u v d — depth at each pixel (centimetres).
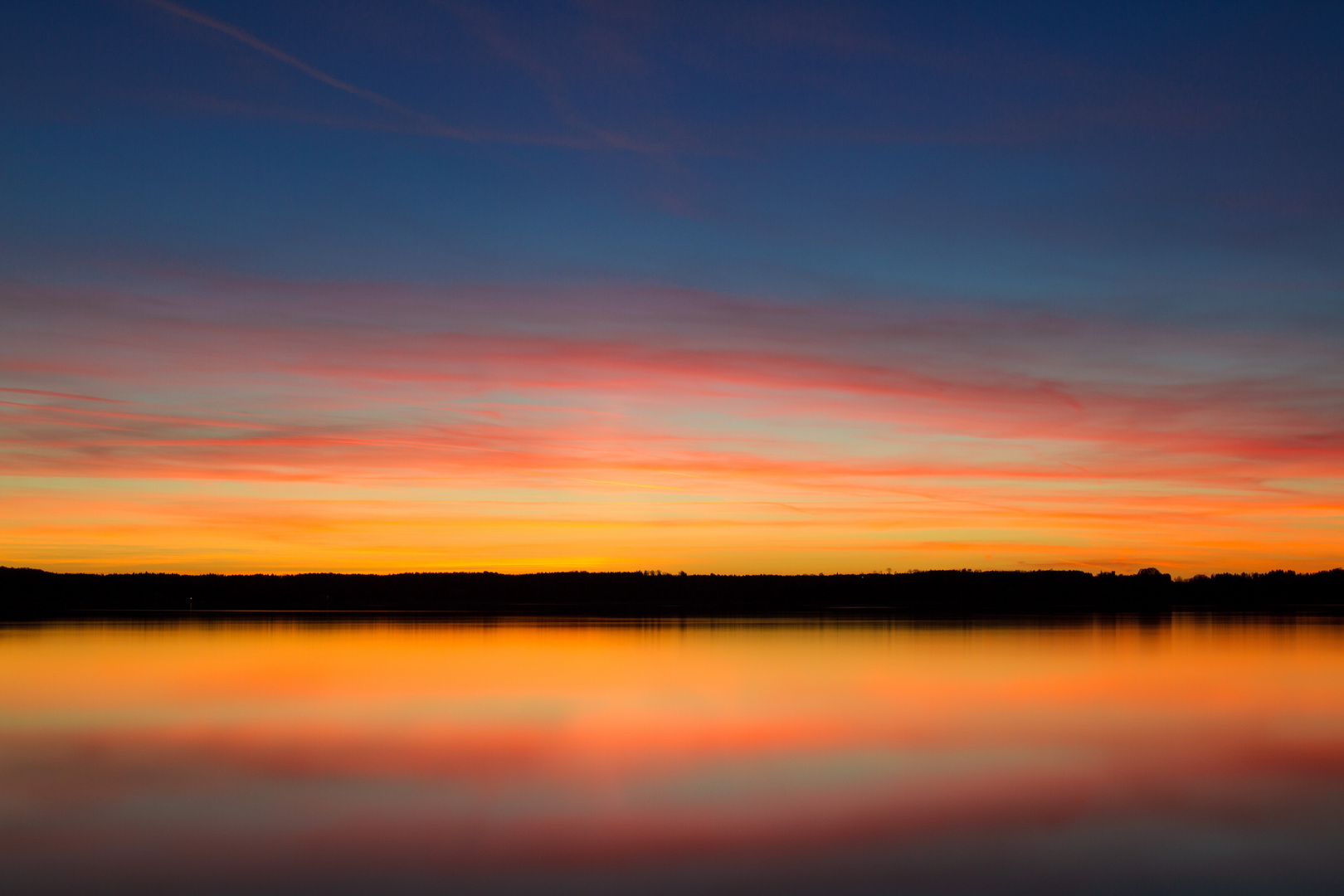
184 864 1647
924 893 1521
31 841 1780
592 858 1673
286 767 2348
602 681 3997
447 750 2564
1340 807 2000
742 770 2328
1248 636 6881
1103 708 3266
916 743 2633
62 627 8025
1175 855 1700
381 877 1584
